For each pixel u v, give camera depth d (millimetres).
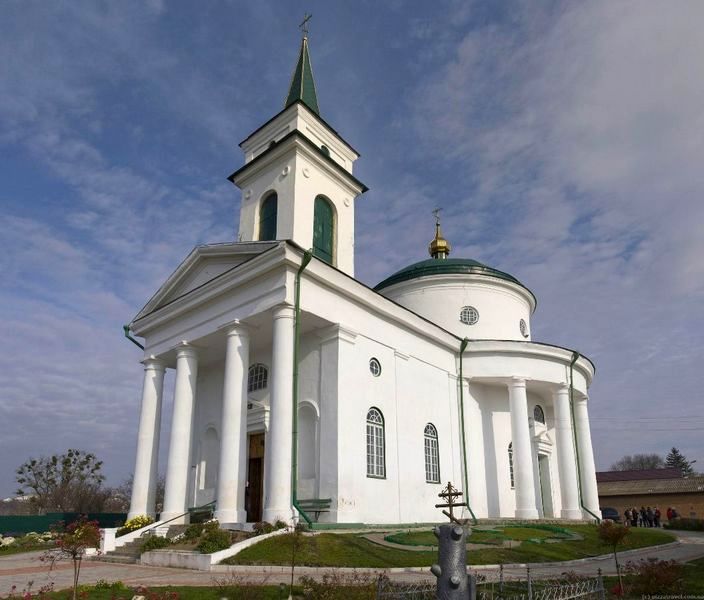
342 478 18891
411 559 14633
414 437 23328
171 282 23906
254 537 15484
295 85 29625
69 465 47406
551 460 30875
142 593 10258
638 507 58812
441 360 26531
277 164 25562
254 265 19641
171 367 25469
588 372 31688
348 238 26312
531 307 35250
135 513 22125
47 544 24250
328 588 10180
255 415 22172
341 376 19938
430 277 31547
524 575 13422
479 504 26234
